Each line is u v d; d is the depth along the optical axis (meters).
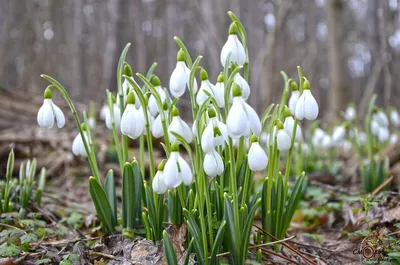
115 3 1.54
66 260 0.39
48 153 0.81
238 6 3.14
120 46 1.54
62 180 0.73
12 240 0.42
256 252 0.41
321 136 0.79
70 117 1.12
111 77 1.53
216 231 0.37
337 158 0.95
